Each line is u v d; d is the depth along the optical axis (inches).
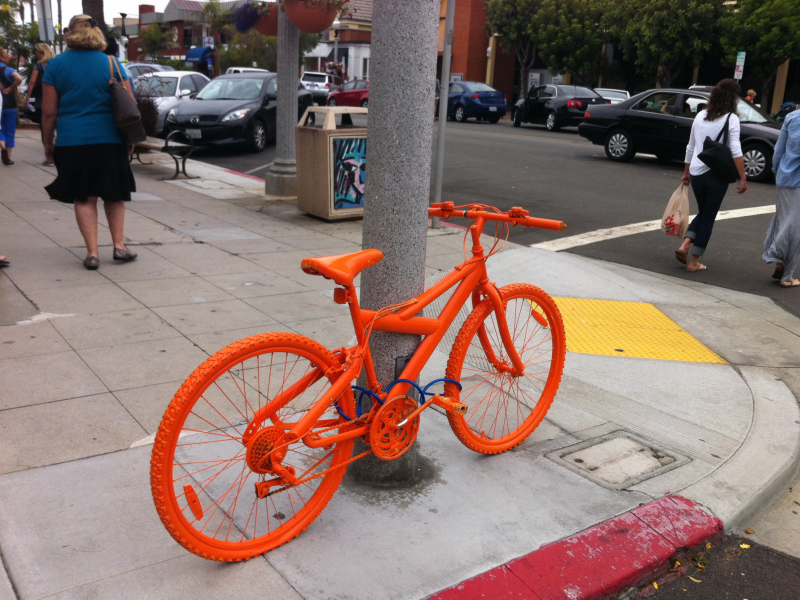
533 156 639.1
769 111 1170.0
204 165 534.6
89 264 235.8
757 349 206.2
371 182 116.6
